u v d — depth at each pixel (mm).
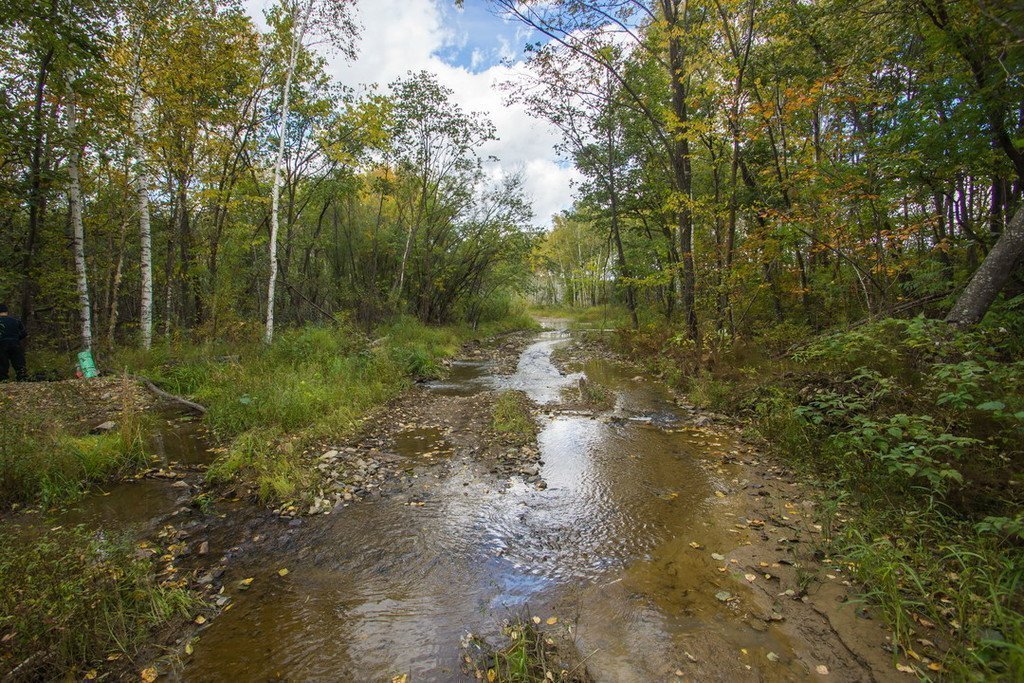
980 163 7879
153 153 12070
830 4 8812
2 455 4977
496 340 23594
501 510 4875
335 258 22859
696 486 5352
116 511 4750
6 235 11359
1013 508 3900
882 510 4262
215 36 12625
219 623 3244
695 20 10641
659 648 2920
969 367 4555
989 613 2924
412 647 2998
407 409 8898
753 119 10852
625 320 25797
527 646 2939
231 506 4902
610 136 17672
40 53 9672
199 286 15805
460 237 23672
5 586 3072
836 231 9016
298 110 15859
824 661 2770
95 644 2975
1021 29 5062
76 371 9695
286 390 7988
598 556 4012
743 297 12148
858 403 5719
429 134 20469
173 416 7906
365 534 4391
